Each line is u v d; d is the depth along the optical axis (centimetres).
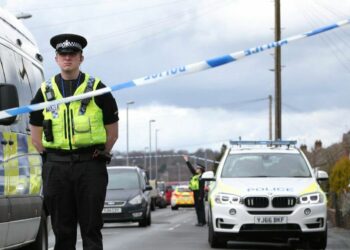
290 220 3100
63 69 1486
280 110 9319
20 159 2188
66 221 1508
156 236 4062
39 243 2461
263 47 1177
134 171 5531
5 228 1983
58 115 1486
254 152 3491
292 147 3566
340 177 5347
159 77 1231
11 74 2200
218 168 3497
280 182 3228
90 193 1485
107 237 3997
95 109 1492
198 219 5350
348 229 4588
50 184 1492
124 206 5197
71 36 1482
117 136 1522
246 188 3162
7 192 2017
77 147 1481
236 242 3569
